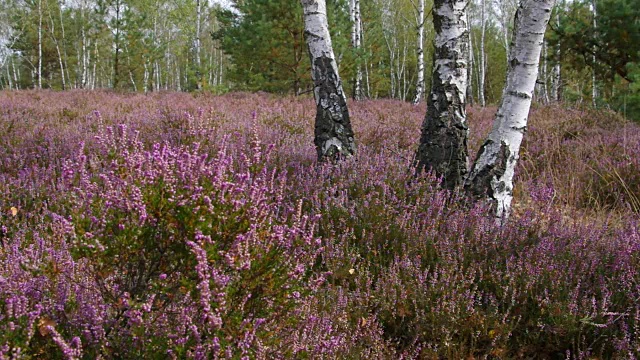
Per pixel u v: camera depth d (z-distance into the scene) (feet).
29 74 185.47
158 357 7.12
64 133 21.97
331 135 19.60
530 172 24.00
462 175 17.66
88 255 7.41
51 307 7.51
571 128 31.68
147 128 23.62
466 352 10.84
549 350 11.06
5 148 19.29
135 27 95.25
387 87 130.31
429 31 130.72
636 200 19.75
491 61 145.28
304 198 15.29
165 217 7.70
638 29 37.93
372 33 90.99
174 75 172.35
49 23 135.03
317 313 10.18
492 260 12.81
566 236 14.02
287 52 52.70
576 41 41.47
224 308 7.09
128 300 7.14
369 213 14.52
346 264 12.80
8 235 13.05
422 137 18.24
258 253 7.76
